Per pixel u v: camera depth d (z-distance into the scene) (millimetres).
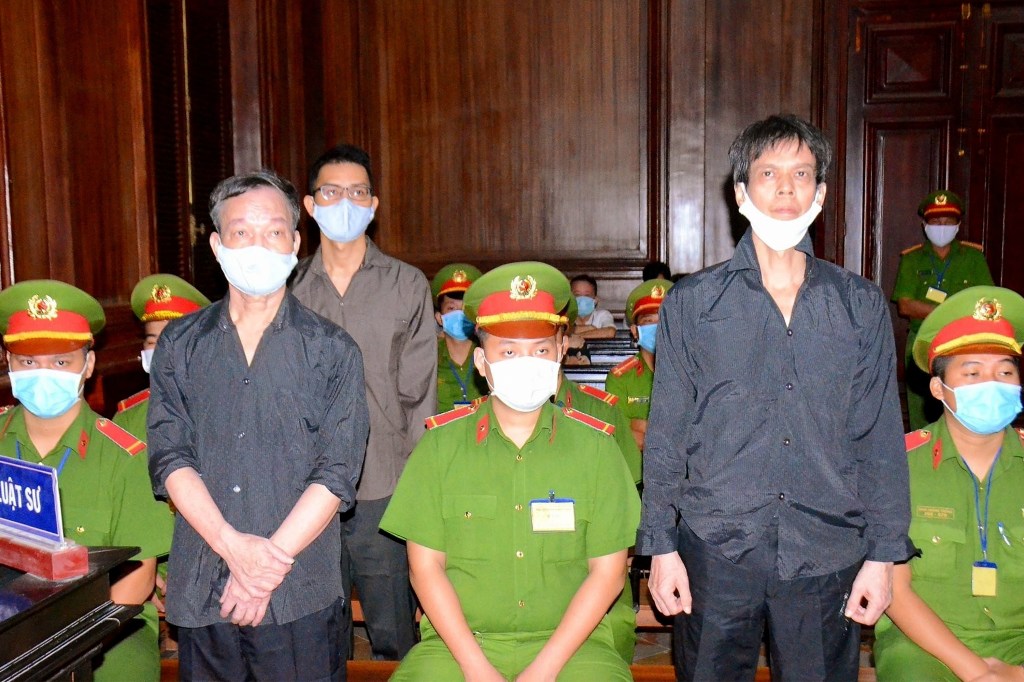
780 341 1718
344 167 2500
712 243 6434
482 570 1905
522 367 1845
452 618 1840
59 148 3387
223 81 5379
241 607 1692
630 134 6617
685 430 1808
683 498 1794
